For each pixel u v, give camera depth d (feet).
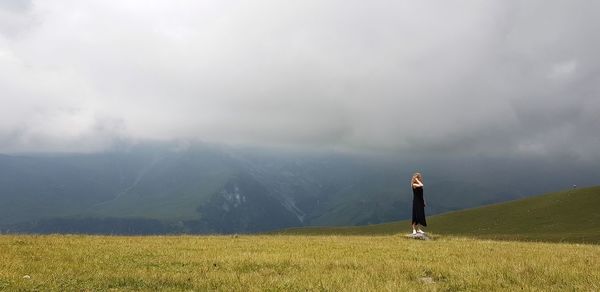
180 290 46.62
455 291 47.11
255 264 62.18
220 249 81.15
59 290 45.96
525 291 45.47
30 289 46.06
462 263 64.18
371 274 53.42
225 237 115.44
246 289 46.09
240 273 55.42
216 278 50.98
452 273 54.85
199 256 70.28
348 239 110.83
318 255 73.46
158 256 70.03
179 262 64.03
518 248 91.25
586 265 62.85
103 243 88.69
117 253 72.54
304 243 95.71
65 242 88.48
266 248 83.87
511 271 55.83
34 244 83.20
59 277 51.60
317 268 58.75
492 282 49.85
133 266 60.34
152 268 58.85
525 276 52.65
